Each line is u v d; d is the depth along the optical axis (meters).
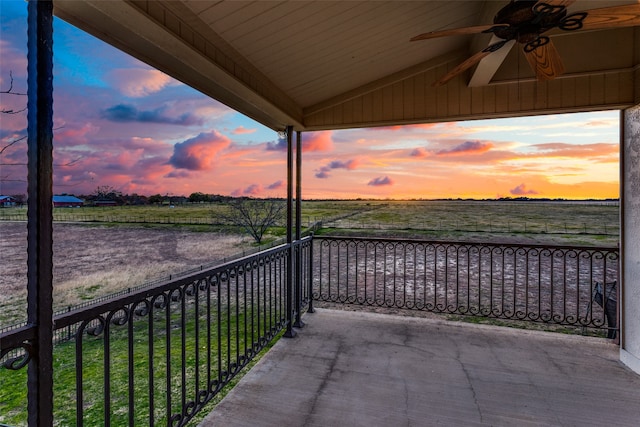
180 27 1.71
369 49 2.69
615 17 1.78
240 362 2.53
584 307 5.71
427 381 2.56
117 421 2.53
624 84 2.84
